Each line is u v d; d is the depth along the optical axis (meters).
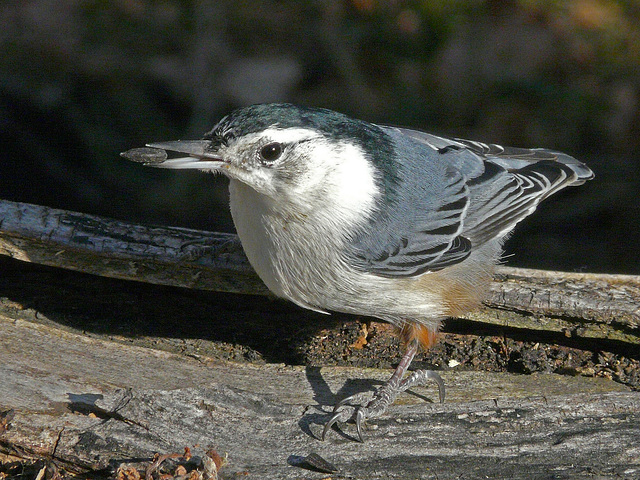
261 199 6.14
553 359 6.97
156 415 5.81
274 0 13.03
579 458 5.75
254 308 7.36
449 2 12.67
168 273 7.12
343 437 5.92
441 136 7.88
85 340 6.73
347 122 6.45
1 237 7.00
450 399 6.39
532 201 7.37
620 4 12.79
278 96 11.83
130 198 11.05
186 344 7.12
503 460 5.74
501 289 6.95
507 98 11.91
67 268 7.11
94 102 11.84
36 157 11.38
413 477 5.60
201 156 5.92
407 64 12.31
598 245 10.62
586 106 11.84
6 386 6.08
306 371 6.67
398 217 6.57
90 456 5.54
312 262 6.38
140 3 12.88
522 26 12.62
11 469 5.61
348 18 12.75
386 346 7.20
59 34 12.49
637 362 6.83
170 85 12.01
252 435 5.84
